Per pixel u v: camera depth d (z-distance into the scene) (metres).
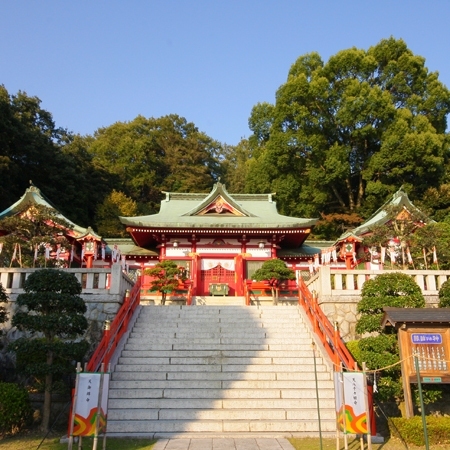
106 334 11.62
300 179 43.25
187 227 26.36
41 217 19.61
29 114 48.69
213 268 27.50
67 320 10.92
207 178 63.88
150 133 67.81
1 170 35.44
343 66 44.31
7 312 13.21
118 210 47.16
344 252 25.78
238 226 26.39
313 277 16.67
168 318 15.55
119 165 59.38
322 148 42.50
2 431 10.21
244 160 70.50
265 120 49.41
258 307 16.47
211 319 15.46
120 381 11.45
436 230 19.20
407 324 10.42
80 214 45.53
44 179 43.50
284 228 26.53
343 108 41.22
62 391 10.74
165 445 8.79
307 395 11.09
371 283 12.47
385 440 9.70
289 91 43.06
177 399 10.88
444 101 43.56
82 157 52.38
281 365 12.34
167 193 33.69
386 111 40.69
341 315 14.80
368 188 39.91
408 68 44.62
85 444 9.13
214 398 10.98
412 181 40.47
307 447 8.79
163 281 21.92
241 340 13.75
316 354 13.08
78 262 28.25
